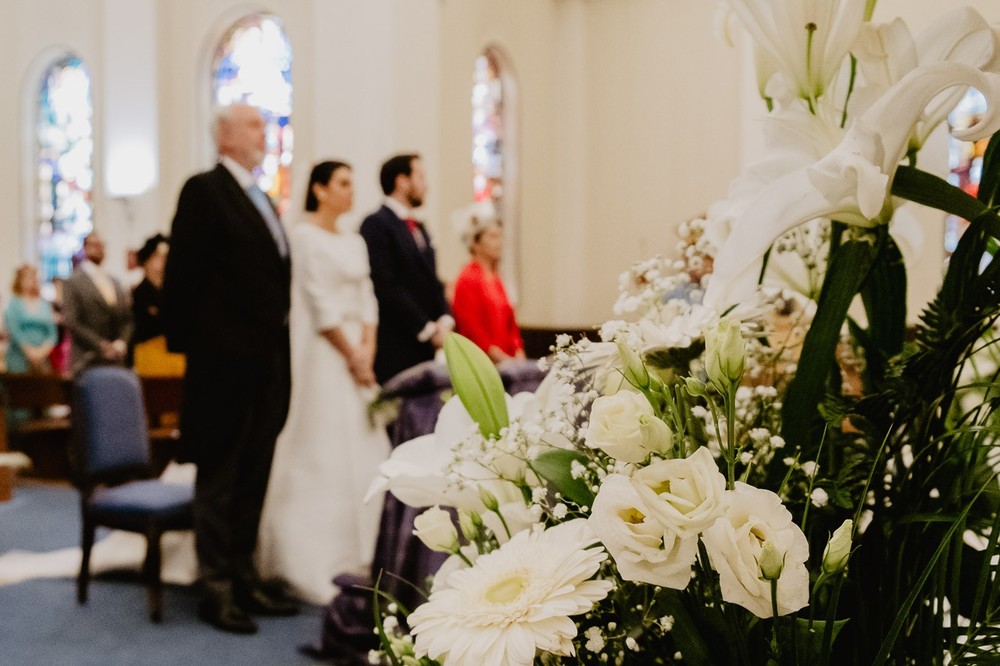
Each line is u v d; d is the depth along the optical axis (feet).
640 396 1.87
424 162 29.81
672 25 39.58
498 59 37.60
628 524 1.71
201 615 13.05
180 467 15.81
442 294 15.46
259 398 12.60
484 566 1.98
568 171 41.11
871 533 2.23
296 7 33.45
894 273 2.43
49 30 38.34
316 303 13.60
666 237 39.70
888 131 2.02
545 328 30.27
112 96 35.60
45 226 39.04
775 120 2.39
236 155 12.56
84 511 13.88
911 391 2.14
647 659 2.16
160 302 12.44
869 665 2.16
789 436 2.17
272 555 13.79
